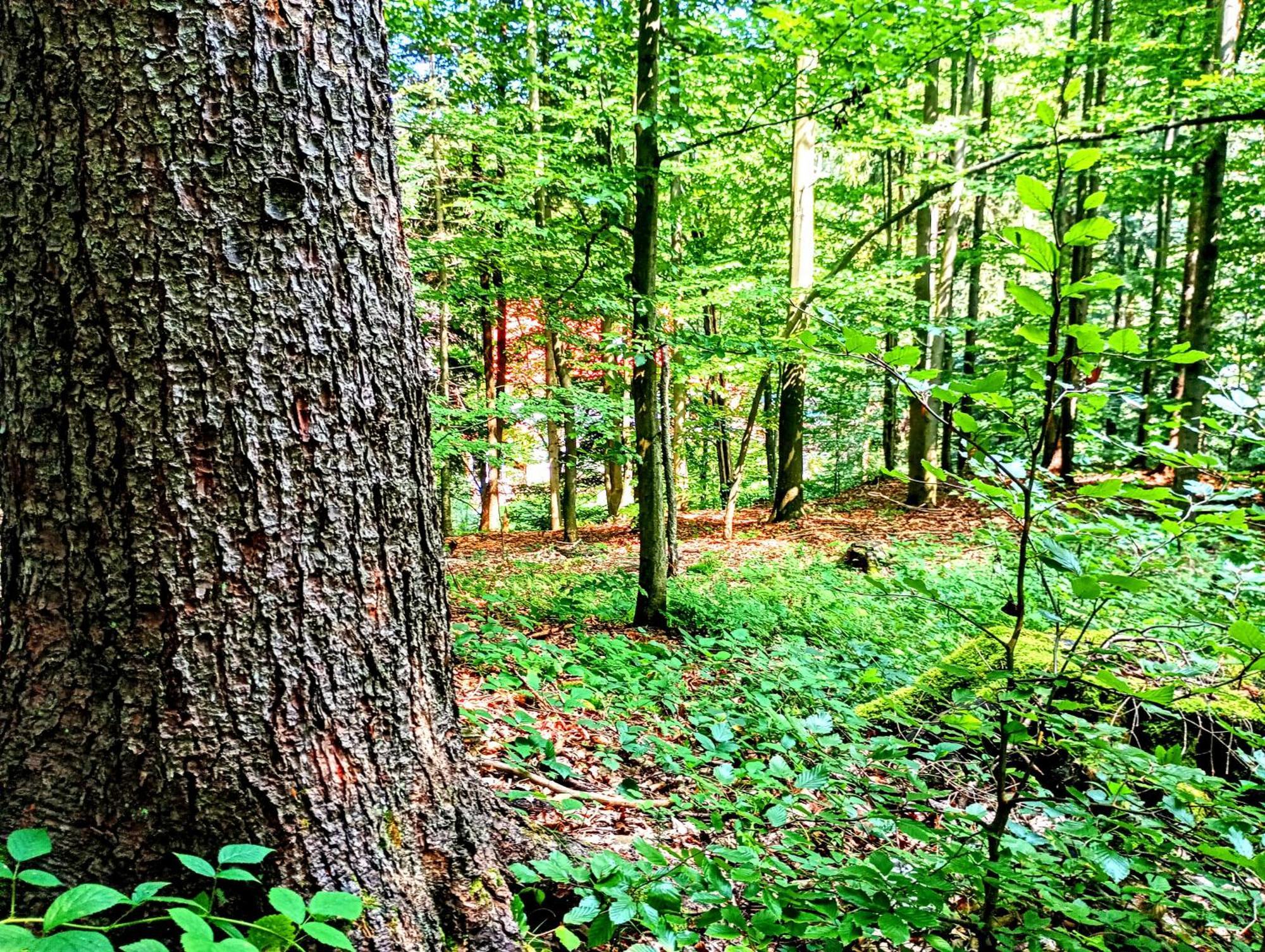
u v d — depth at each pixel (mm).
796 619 6426
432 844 1705
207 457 1393
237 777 1423
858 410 18828
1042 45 13078
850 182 18578
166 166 1347
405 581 1700
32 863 1346
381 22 1678
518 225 7715
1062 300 1405
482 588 6699
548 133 8266
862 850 2414
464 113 7344
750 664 4461
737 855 1749
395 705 1659
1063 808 1830
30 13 1317
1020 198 1379
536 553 11727
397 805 1642
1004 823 1729
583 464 19297
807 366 13281
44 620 1387
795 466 14070
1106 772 2117
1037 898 1876
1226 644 1642
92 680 1377
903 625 6066
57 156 1327
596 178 6359
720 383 17625
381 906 1561
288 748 1474
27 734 1389
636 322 6539
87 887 962
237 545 1421
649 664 4156
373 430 1619
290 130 1459
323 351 1519
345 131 1561
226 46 1385
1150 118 7238
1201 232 9953
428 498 1792
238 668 1425
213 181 1381
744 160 12086
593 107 7375
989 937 1669
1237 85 6629
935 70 8375
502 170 8047
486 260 7891
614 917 1519
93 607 1370
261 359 1435
